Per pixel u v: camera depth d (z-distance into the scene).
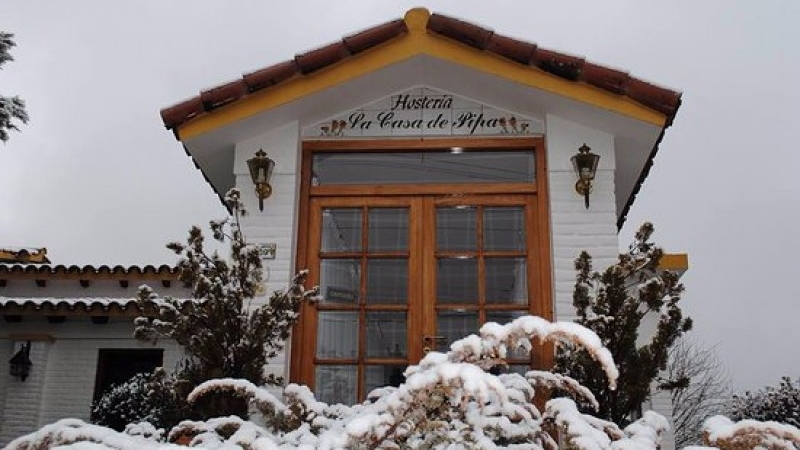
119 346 10.38
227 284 5.86
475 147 7.09
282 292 6.05
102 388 10.34
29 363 10.30
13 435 10.05
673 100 6.54
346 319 6.76
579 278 5.86
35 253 11.94
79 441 3.44
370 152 7.18
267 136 7.09
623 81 6.57
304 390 4.66
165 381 6.03
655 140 6.97
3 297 10.70
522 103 7.00
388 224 6.99
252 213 6.86
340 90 6.94
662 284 5.68
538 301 6.65
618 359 5.56
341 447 3.28
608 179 6.78
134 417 9.12
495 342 3.36
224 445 3.72
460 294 6.75
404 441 3.59
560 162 6.85
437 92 7.22
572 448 3.76
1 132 9.40
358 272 6.87
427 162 7.15
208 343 5.66
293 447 3.62
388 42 6.84
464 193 7.00
